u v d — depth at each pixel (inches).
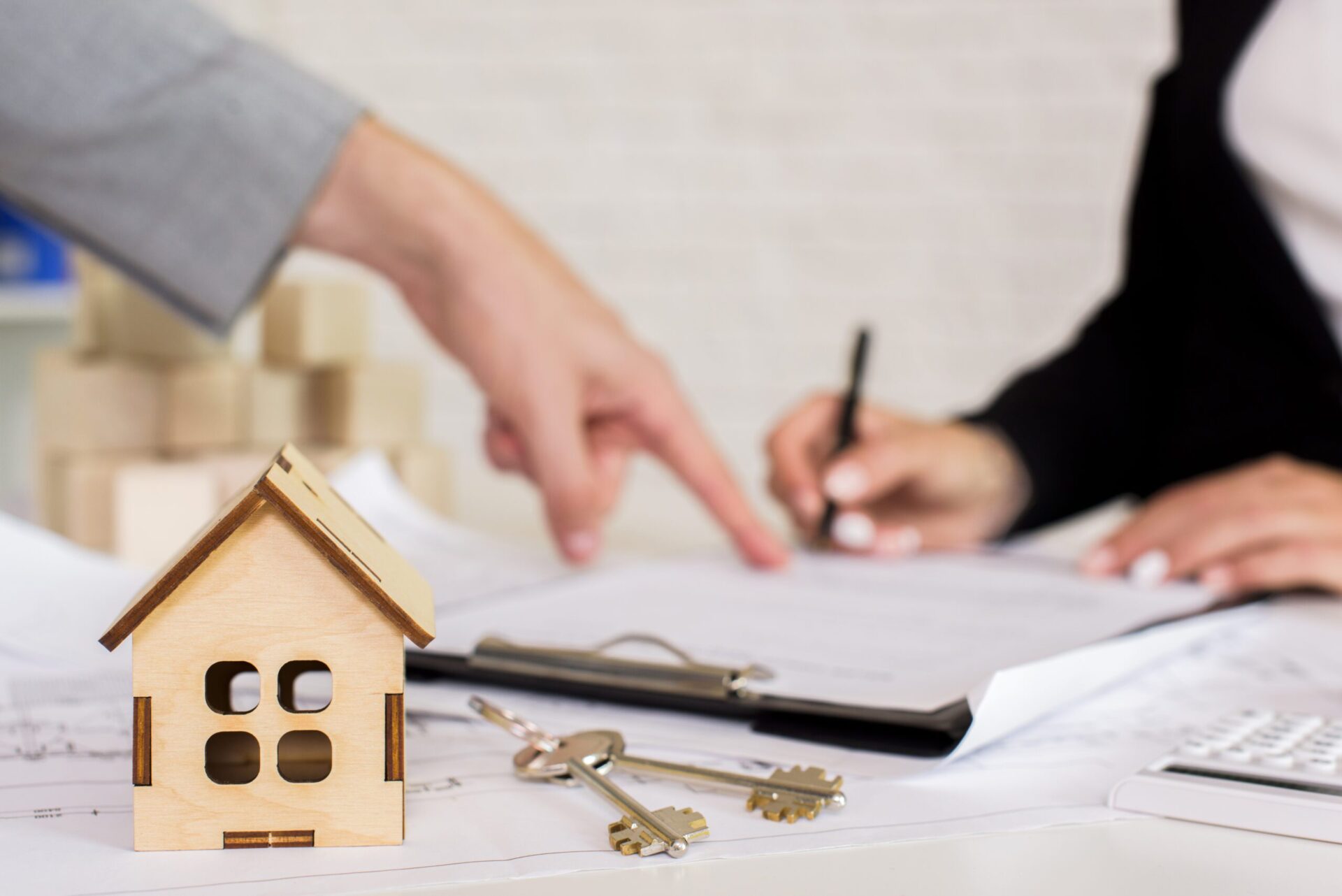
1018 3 106.0
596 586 28.5
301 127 30.3
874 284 111.8
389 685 13.1
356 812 13.1
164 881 12.1
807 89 111.3
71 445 44.7
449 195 31.0
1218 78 44.0
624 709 18.1
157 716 12.9
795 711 16.8
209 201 30.3
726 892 12.0
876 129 110.3
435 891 11.9
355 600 13.1
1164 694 20.6
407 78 118.1
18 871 12.3
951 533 40.8
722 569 31.9
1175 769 14.9
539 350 31.6
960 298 110.0
